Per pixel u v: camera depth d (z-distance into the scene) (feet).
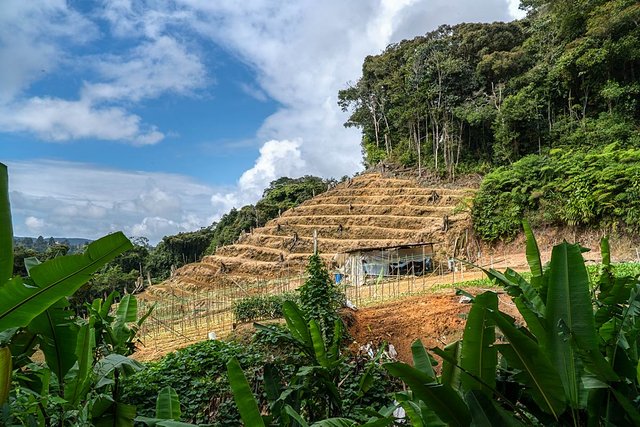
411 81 127.44
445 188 105.50
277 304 37.50
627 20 83.82
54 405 9.44
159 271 147.33
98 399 9.51
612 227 60.75
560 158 74.90
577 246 7.54
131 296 13.50
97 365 10.15
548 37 111.24
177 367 21.27
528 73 105.50
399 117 131.23
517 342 6.79
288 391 10.04
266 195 173.37
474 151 117.29
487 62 116.16
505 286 9.31
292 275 86.94
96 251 6.93
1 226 6.99
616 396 6.41
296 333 11.78
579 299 7.10
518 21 134.92
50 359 9.44
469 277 58.29
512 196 74.38
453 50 127.03
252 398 7.55
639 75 89.66
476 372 7.74
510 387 8.51
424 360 9.12
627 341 7.57
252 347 23.59
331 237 99.40
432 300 37.88
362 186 121.39
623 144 77.82
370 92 151.94
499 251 74.18
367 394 17.11
